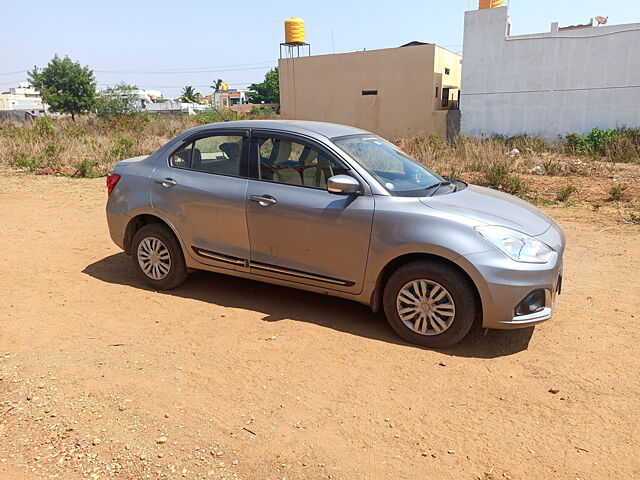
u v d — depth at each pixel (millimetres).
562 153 18453
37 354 3924
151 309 4859
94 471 2750
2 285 5418
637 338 4383
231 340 4238
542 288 3996
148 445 2949
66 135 18766
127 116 30641
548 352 4145
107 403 3320
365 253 4293
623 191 10438
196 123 28828
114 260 6344
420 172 4984
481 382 3693
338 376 3723
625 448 3006
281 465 2811
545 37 21000
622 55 19734
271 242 4688
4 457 2844
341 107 29438
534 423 3232
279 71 30938
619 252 6797
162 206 5133
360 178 4383
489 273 3889
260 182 4742
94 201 9781
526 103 21922
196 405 3332
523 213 4527
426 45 26156
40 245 6926
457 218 4098
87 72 46438
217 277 5742
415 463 2854
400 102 27469
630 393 3568
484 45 22250
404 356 4043
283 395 3469
